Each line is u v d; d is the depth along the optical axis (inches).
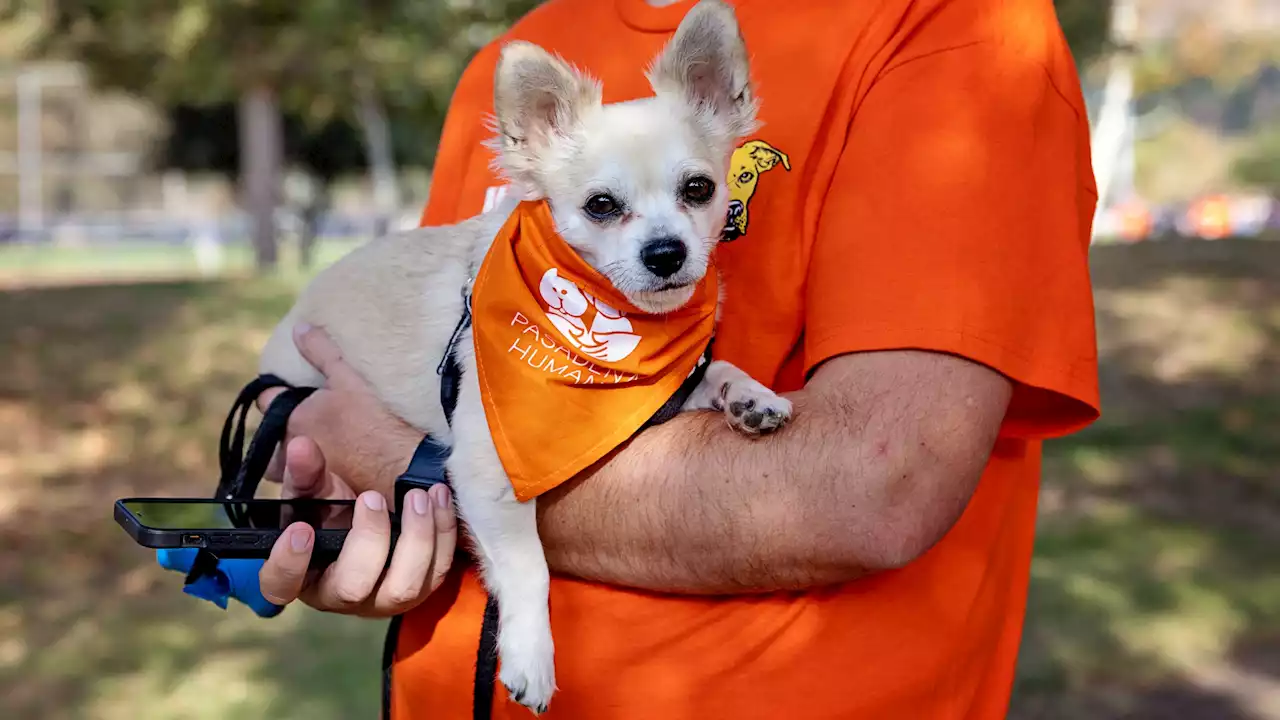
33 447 346.0
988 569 77.2
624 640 73.0
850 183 72.6
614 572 72.3
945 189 68.9
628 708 72.7
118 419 372.5
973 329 66.5
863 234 70.3
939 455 64.6
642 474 70.5
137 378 418.6
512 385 74.2
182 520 77.4
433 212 104.7
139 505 78.5
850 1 78.0
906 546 63.4
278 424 90.3
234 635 217.0
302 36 705.0
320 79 727.7
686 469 69.0
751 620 71.4
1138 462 301.6
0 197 1786.4
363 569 73.6
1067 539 249.8
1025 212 69.6
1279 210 1338.6
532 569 76.0
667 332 74.0
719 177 86.2
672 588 70.9
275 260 935.7
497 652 77.6
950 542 75.7
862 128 73.9
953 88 71.4
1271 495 277.0
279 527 80.0
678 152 85.1
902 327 67.3
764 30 80.9
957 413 65.4
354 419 87.9
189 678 196.9
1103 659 192.4
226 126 1226.0
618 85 93.8
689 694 71.6
